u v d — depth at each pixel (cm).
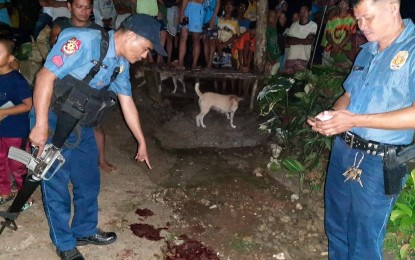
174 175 411
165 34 630
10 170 317
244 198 374
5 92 288
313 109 411
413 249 284
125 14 613
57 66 205
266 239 318
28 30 692
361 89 204
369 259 219
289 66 634
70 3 309
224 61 684
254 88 601
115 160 421
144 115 548
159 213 337
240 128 544
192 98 630
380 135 200
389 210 212
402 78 186
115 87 249
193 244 305
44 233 293
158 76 588
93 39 210
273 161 425
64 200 247
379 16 183
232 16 680
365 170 208
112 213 327
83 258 263
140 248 289
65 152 237
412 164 359
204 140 502
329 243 252
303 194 383
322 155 426
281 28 696
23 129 304
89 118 224
